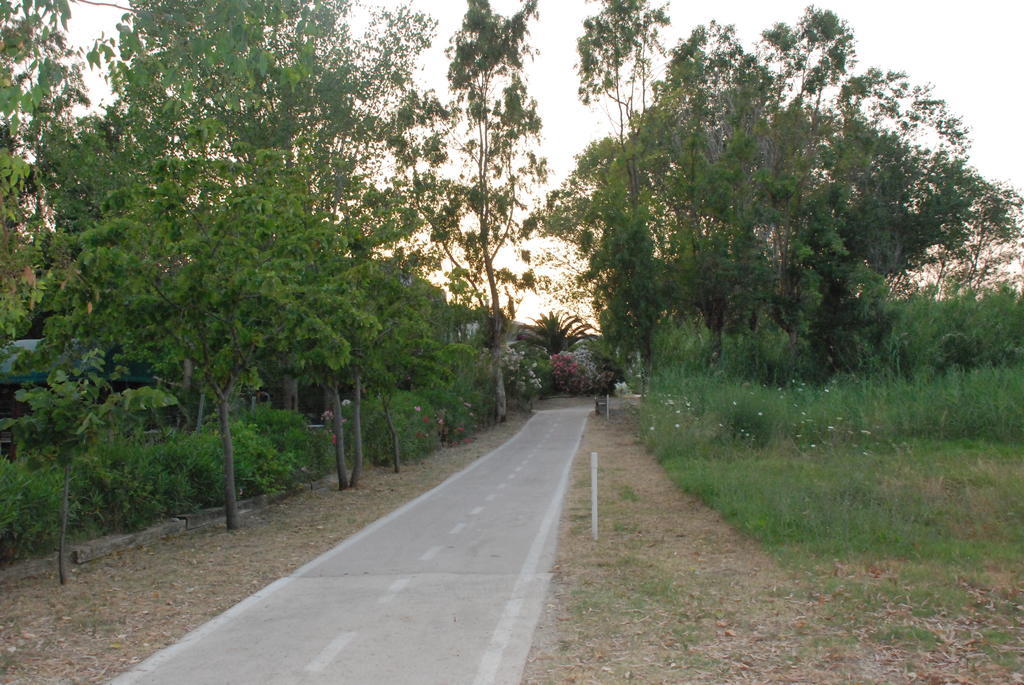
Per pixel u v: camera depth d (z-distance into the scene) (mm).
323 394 30297
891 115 44656
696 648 5996
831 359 29641
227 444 12266
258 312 12016
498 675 5535
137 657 6188
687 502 13078
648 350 32125
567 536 10617
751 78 35312
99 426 8492
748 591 7543
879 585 7469
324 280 14195
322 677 5586
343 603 7547
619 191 32531
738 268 29625
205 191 12289
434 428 26250
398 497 15352
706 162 32062
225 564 9570
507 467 20328
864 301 28781
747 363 30594
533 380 46344
